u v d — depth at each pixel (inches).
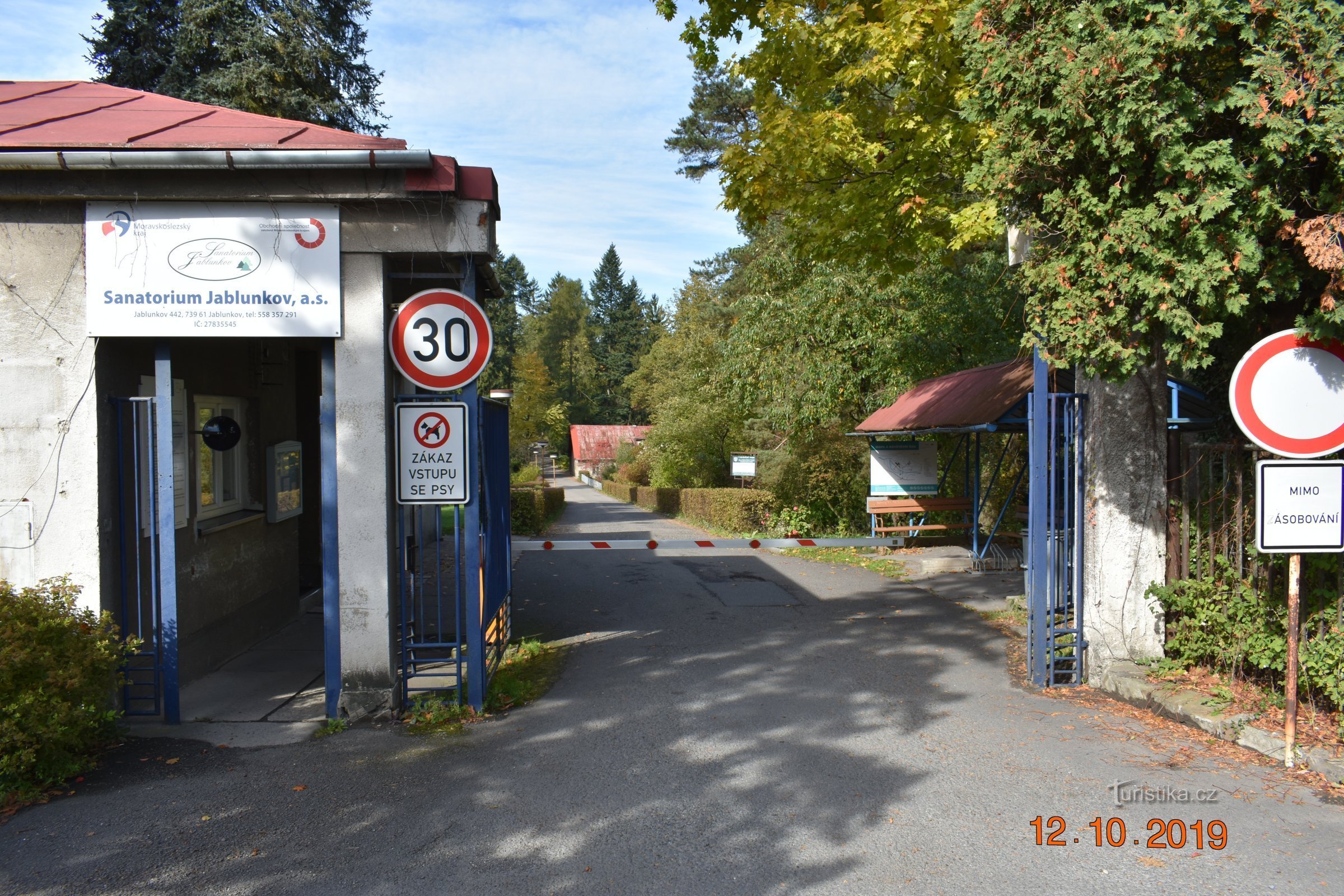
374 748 214.1
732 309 919.7
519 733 223.8
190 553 285.7
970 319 690.2
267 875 147.9
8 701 185.8
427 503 240.4
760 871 148.6
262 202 232.4
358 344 237.0
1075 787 182.5
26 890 142.6
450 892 141.9
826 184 374.3
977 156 335.0
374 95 987.3
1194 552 242.1
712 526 898.1
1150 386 255.9
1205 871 146.8
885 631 344.2
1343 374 190.1
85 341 229.1
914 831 162.9
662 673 282.4
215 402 317.4
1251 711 212.8
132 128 253.0
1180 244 194.9
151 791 185.8
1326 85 176.4
